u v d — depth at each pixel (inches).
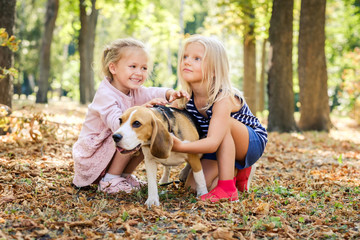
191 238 98.1
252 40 602.2
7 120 212.5
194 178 131.3
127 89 144.6
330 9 911.7
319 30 451.5
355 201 133.6
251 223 108.3
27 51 1037.2
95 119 140.6
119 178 139.3
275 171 200.2
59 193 134.8
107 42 148.6
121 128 111.6
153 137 113.0
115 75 142.6
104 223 105.7
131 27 732.7
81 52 794.8
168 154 115.1
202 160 142.0
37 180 149.6
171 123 124.1
